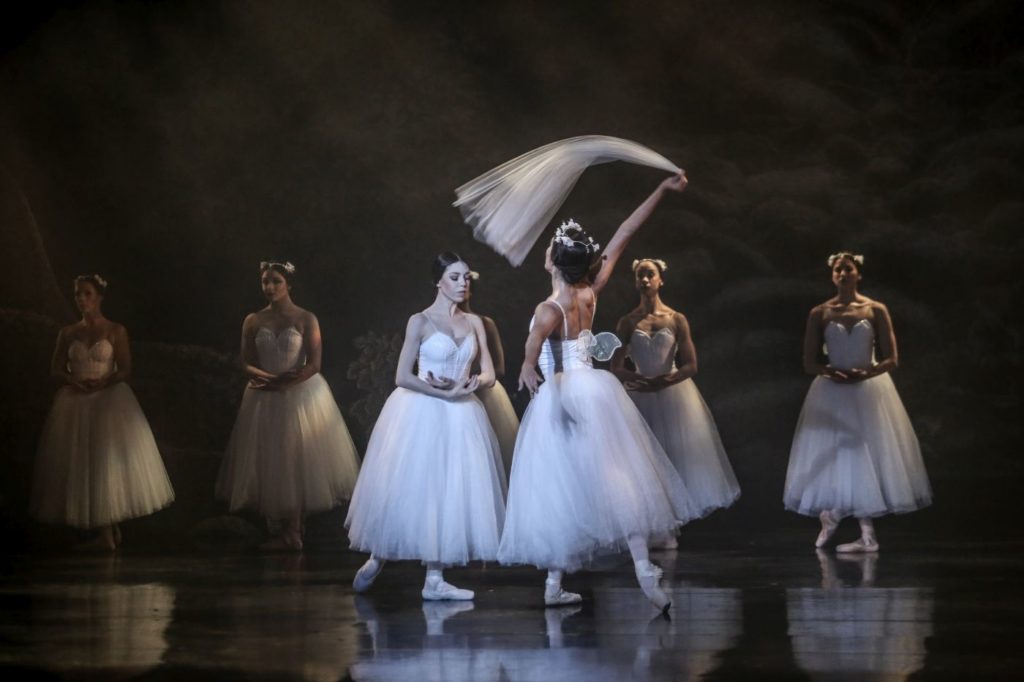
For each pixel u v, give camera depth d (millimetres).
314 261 22984
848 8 26266
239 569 11047
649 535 8227
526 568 11055
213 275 22469
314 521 15820
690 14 25891
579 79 25422
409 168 23703
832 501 11875
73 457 12875
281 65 23281
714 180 25531
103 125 22094
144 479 13109
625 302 24781
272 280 13328
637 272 13805
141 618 8258
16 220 18531
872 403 12062
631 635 7422
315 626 7891
